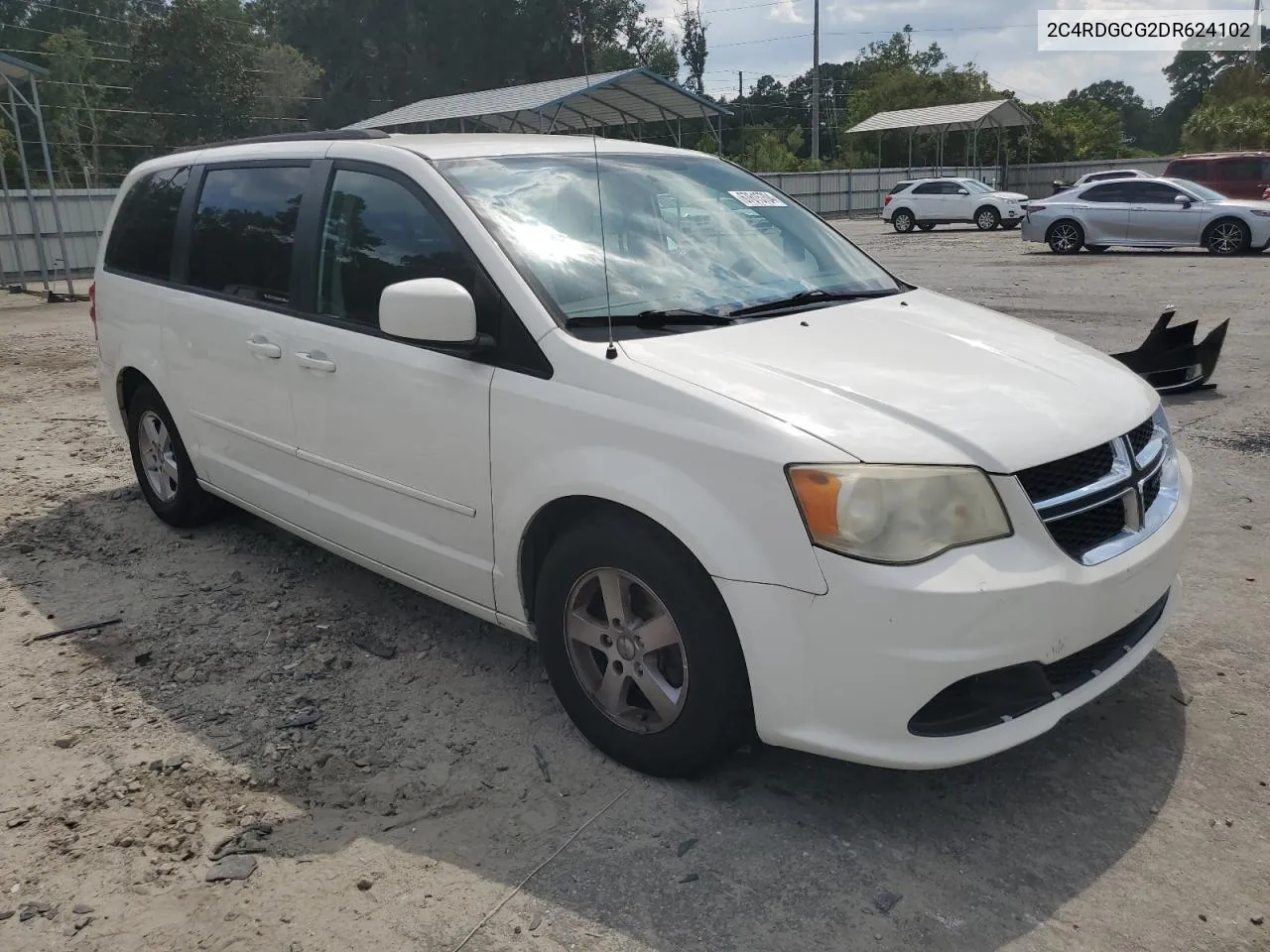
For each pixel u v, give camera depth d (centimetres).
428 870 270
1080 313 1148
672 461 273
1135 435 301
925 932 243
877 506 249
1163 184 1906
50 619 427
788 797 294
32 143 6088
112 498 586
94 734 339
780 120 8519
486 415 317
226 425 444
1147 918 245
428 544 354
